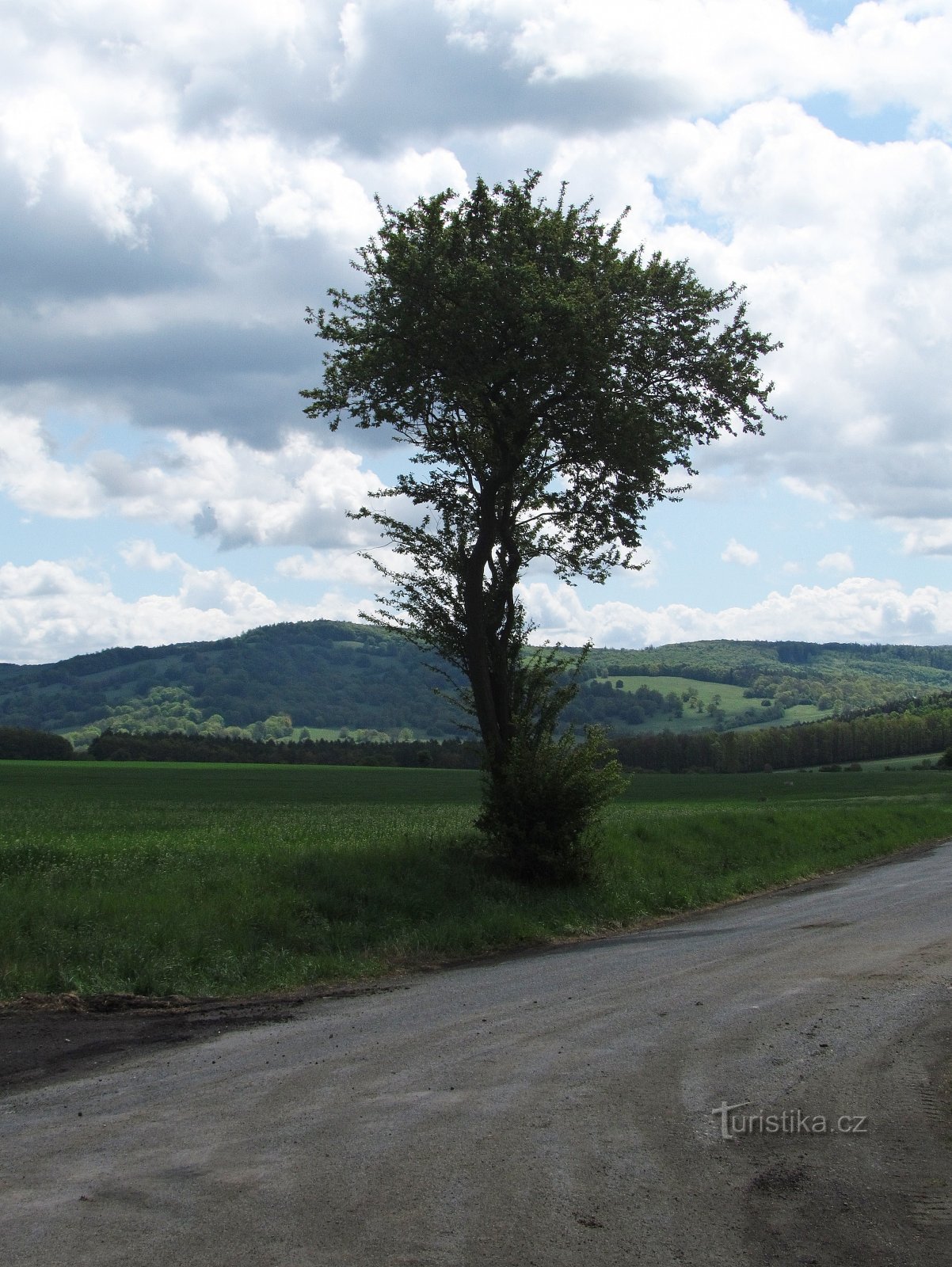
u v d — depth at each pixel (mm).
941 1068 7348
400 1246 4523
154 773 93000
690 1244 4570
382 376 20859
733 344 22000
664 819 33750
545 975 12422
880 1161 5570
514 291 19531
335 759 127375
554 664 22078
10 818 38750
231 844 25312
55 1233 4695
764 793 81688
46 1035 9352
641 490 22359
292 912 15430
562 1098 6707
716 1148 5742
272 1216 4852
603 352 19516
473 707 22406
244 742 132875
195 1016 10352
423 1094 6836
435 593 22031
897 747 149750
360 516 22031
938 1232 4719
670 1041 8273
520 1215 4852
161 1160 5637
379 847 21469
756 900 22656
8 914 13391
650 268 21266
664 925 18781
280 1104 6699
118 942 12727
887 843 38781
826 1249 4539
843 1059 7609
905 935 14508
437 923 16375
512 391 20484
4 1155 5820
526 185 21266
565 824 20469
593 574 23250
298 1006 10906
